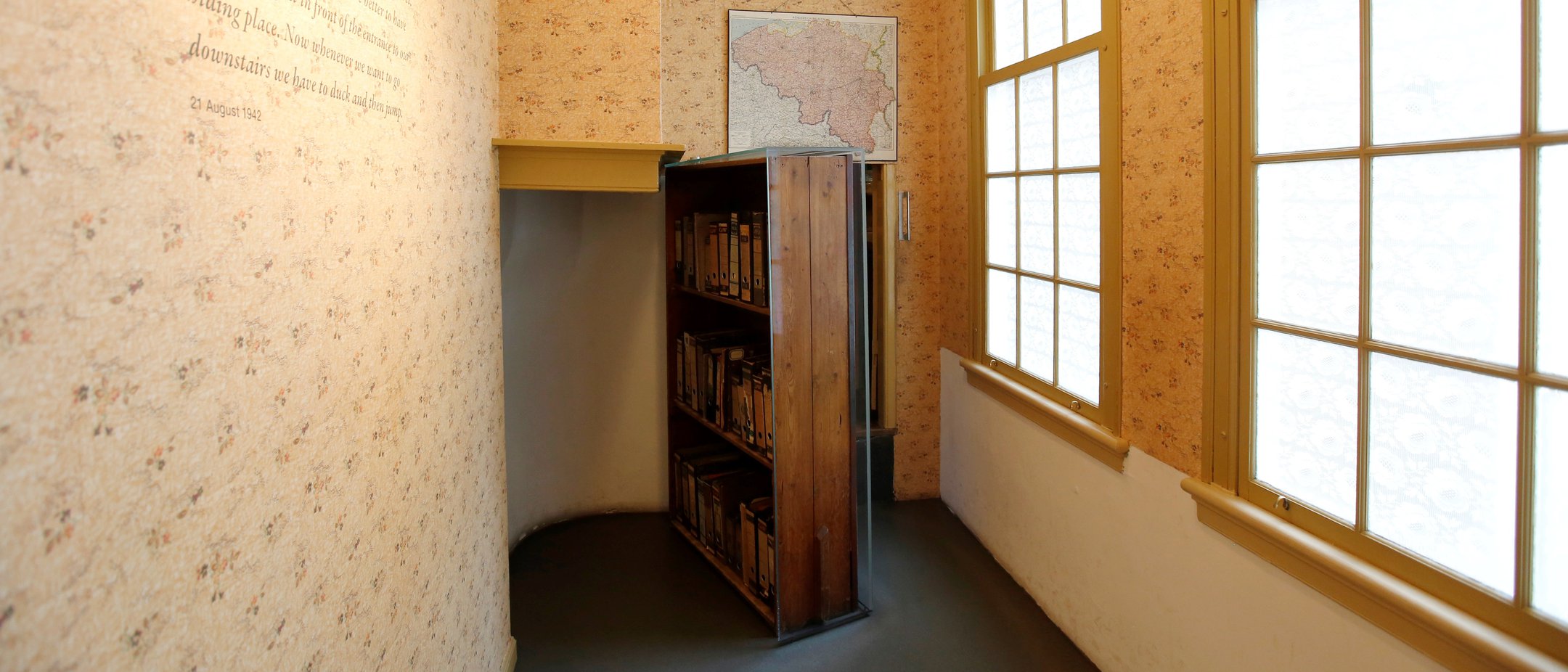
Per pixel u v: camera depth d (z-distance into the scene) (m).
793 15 4.38
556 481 4.58
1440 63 1.65
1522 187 1.48
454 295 2.24
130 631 0.83
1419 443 1.74
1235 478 2.31
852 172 3.36
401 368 1.75
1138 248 2.75
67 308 0.74
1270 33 2.14
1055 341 3.38
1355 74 1.87
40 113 0.71
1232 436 2.31
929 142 4.57
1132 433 2.82
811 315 3.30
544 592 3.77
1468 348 1.62
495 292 2.90
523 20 3.01
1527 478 1.50
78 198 0.76
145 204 0.86
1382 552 1.83
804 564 3.38
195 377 0.96
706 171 4.39
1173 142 2.53
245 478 1.07
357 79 1.48
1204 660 2.45
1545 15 1.43
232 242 1.04
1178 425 2.56
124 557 0.82
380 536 1.62
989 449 4.04
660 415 4.74
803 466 3.34
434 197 2.03
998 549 3.97
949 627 3.41
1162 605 2.66
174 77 0.91
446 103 2.14
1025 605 3.58
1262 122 2.19
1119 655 2.93
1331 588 1.94
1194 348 2.46
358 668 1.49
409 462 1.81
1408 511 1.78
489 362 2.78
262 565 1.12
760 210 4.17
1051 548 3.43
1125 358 2.85
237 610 1.05
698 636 3.38
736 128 4.37
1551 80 1.43
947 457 4.65
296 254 1.23
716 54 4.35
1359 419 1.89
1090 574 3.12
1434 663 1.69
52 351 0.72
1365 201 1.85
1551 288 1.45
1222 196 2.30
